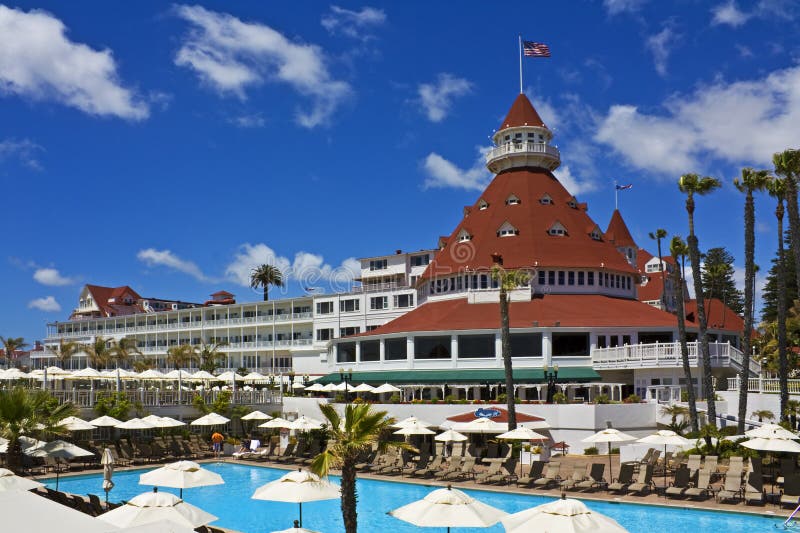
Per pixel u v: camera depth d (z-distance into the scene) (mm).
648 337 64875
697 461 35906
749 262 47625
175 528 10914
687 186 48875
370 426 21281
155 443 48938
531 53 92562
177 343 127062
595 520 16375
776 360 58375
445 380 64938
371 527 28734
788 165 44500
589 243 80562
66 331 149750
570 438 50812
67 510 11469
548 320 66875
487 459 42625
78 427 41781
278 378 98812
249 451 52531
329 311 104438
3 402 36000
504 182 87562
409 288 96812
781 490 32719
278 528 29219
